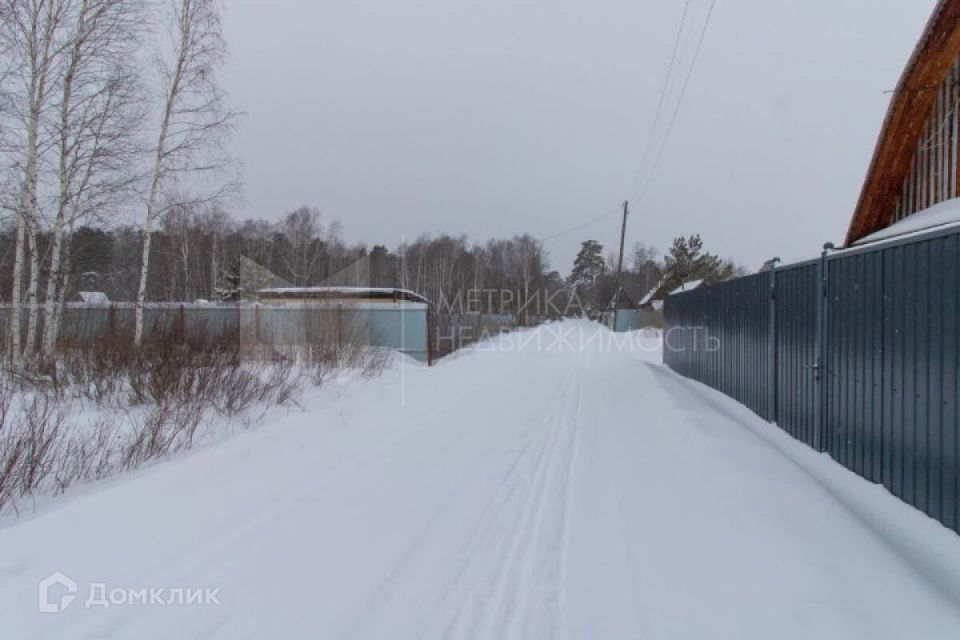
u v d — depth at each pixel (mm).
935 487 2955
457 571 3084
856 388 3914
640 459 5219
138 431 5820
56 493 4215
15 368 7793
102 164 10922
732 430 5887
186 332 9758
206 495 4191
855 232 7301
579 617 2605
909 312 3217
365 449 5695
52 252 10852
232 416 6926
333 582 2945
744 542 3203
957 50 5469
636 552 3256
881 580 2666
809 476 4234
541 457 5484
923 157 6277
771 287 5863
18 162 9969
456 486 4574
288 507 4016
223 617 2598
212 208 12711
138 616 2596
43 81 10078
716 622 2486
